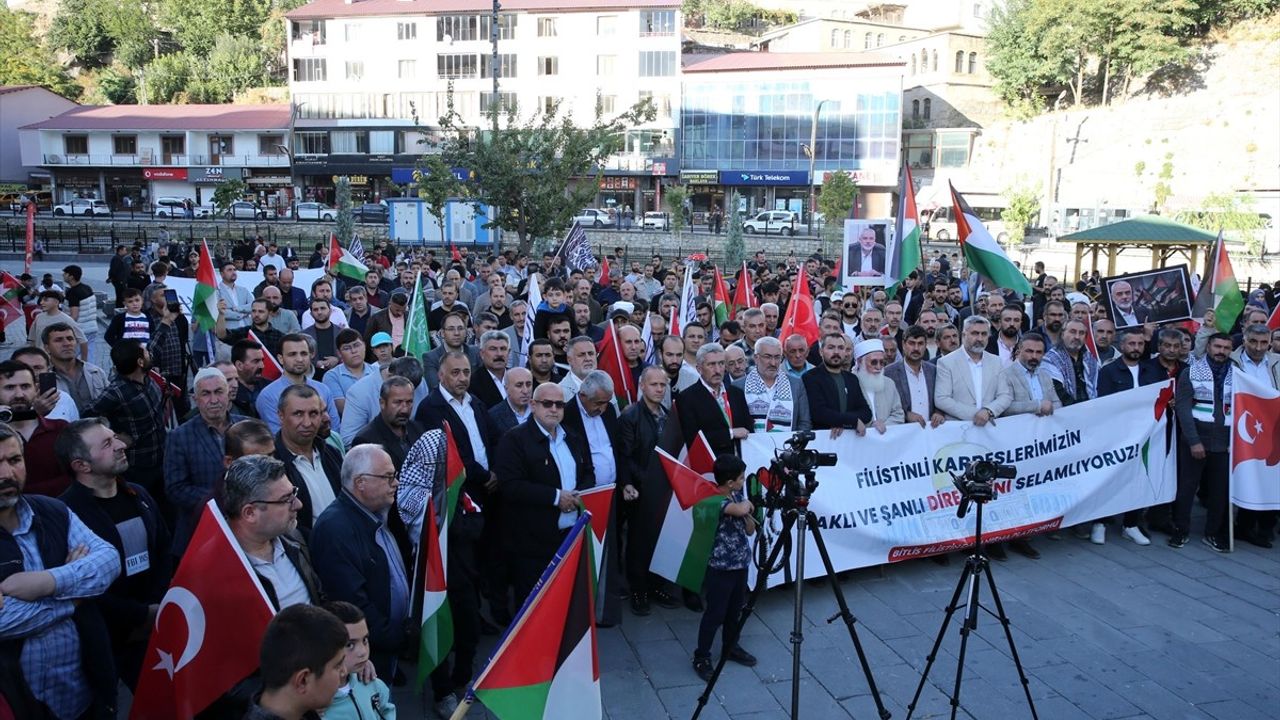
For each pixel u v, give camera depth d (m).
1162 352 8.42
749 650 6.07
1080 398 8.81
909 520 7.45
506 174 22.75
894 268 11.01
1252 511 8.27
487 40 59.84
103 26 95.06
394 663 4.48
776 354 7.32
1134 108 61.34
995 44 68.12
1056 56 63.97
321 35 61.84
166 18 94.94
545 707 4.15
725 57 61.78
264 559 3.84
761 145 58.38
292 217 53.81
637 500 6.50
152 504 4.60
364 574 4.19
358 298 10.84
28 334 10.55
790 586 7.16
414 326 8.03
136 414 5.92
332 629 2.89
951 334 8.77
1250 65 59.81
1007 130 65.62
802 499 4.85
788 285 15.88
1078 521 8.09
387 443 5.50
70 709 3.81
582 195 23.61
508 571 6.18
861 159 57.41
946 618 5.09
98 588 3.81
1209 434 8.10
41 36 98.69
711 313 11.30
